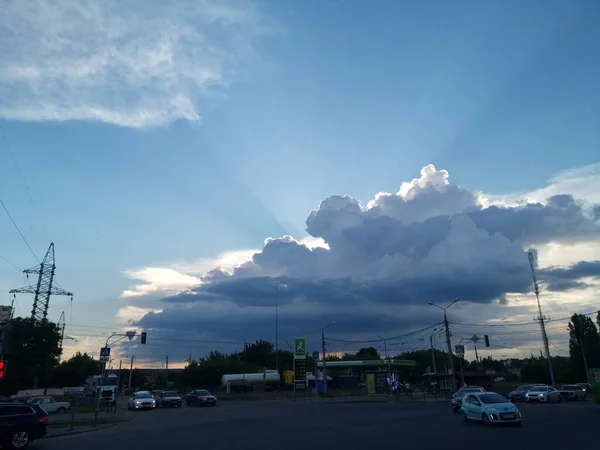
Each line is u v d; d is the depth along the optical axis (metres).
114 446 17.42
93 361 110.50
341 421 26.28
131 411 44.50
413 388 86.19
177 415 36.44
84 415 38.62
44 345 65.38
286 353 137.12
